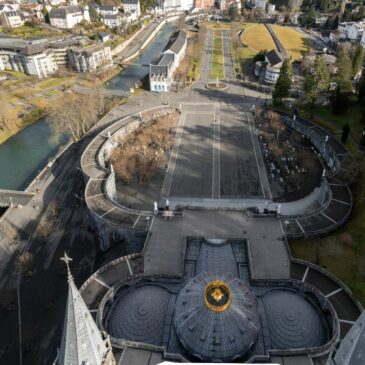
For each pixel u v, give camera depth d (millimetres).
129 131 161250
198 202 120250
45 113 192750
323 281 78250
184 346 59906
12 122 178000
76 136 165750
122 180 131625
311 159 139625
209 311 57562
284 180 130500
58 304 88125
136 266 84188
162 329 65000
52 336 80938
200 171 136250
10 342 80062
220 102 195875
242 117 177375
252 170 136375
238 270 82562
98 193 111312
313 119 166125
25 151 161750
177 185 129000
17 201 124125
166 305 69438
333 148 136875
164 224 97000
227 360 56719
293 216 98438
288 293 71000
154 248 89250
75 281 93750
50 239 107562
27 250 104000
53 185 131875
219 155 145875
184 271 82375
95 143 142750
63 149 153750
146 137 155375
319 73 169375
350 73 182750
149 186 128750
